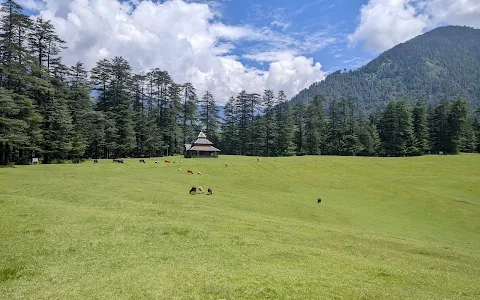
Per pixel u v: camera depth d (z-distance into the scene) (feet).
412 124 361.51
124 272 45.06
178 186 137.59
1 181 116.06
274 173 200.64
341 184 182.91
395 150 359.46
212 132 406.82
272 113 406.21
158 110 346.13
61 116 207.10
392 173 224.33
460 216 127.85
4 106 158.61
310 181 185.68
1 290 38.88
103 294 38.09
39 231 61.16
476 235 104.37
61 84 220.02
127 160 245.45
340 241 71.05
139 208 87.66
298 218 102.89
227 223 77.10
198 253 54.34
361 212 124.57
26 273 43.96
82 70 256.93
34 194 99.66
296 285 41.91
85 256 50.98
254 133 396.98
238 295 38.37
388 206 139.44
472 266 60.64
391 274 49.42
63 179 130.21
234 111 417.90
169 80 344.69
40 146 206.39
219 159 266.57
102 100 289.94
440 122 377.91
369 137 373.20
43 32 211.41
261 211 104.94
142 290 39.27
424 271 53.11
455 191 175.83
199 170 194.29
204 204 102.99
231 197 123.34
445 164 256.93
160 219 76.33
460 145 369.71
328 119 420.36
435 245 79.61
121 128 282.97
